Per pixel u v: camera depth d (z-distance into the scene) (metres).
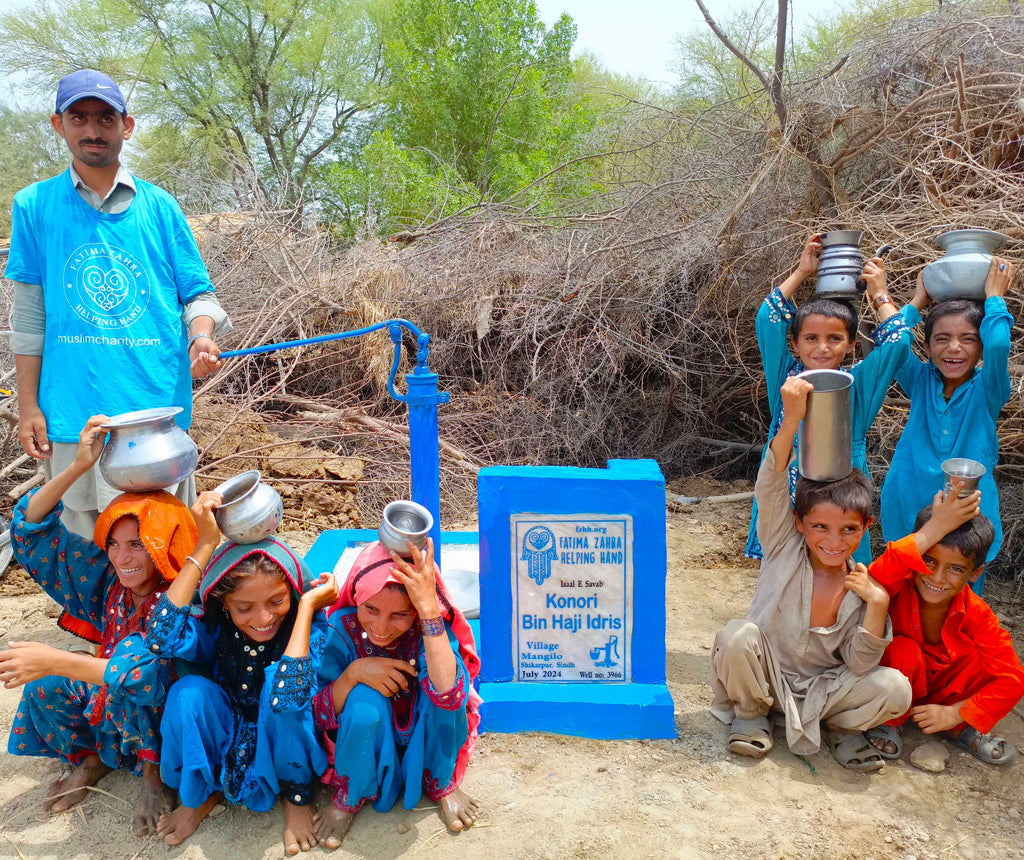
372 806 2.74
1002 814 2.71
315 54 16.02
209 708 2.56
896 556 2.89
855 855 2.52
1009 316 3.17
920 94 5.29
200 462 5.30
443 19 14.05
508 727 3.13
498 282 6.68
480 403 6.44
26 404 3.28
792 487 3.26
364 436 5.89
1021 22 5.02
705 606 4.25
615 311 6.22
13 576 4.45
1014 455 4.75
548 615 3.16
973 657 2.99
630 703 3.08
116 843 2.60
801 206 5.60
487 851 2.53
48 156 18.73
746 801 2.76
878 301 3.44
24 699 2.73
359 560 2.59
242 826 2.66
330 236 8.05
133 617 2.77
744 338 6.02
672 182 6.23
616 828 2.63
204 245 7.20
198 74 16.12
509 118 13.30
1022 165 4.84
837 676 2.97
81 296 3.18
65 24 15.90
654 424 6.42
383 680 2.52
